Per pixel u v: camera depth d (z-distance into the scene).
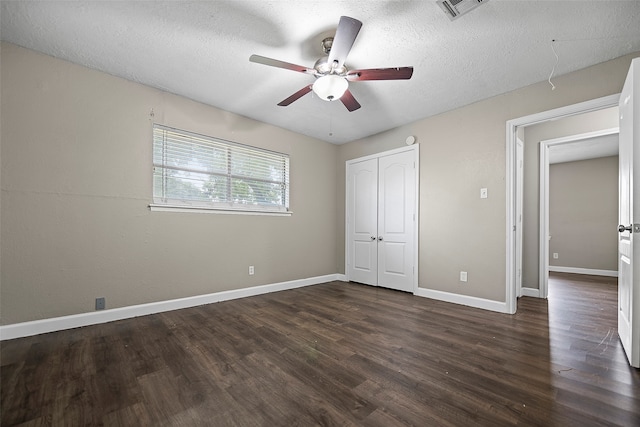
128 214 2.76
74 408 1.40
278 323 2.62
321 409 1.40
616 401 1.46
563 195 6.02
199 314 2.88
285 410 1.39
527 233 3.82
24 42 2.21
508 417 1.34
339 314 2.89
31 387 1.57
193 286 3.17
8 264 2.21
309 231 4.41
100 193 2.61
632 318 1.81
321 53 2.34
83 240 2.52
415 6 1.82
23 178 2.27
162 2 1.81
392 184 4.07
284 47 2.27
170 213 3.02
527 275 3.80
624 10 1.82
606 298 3.64
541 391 1.55
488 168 3.10
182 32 2.09
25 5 1.82
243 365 1.83
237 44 2.23
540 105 2.76
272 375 1.71
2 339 2.17
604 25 1.97
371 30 2.04
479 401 1.46
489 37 2.11
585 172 5.80
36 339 2.21
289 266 4.12
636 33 2.04
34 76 2.31
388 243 4.11
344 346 2.12
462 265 3.28
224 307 3.13
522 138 3.83
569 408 1.40
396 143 4.02
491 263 3.06
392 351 2.04
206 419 1.33
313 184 4.48
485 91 2.95
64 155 2.44
